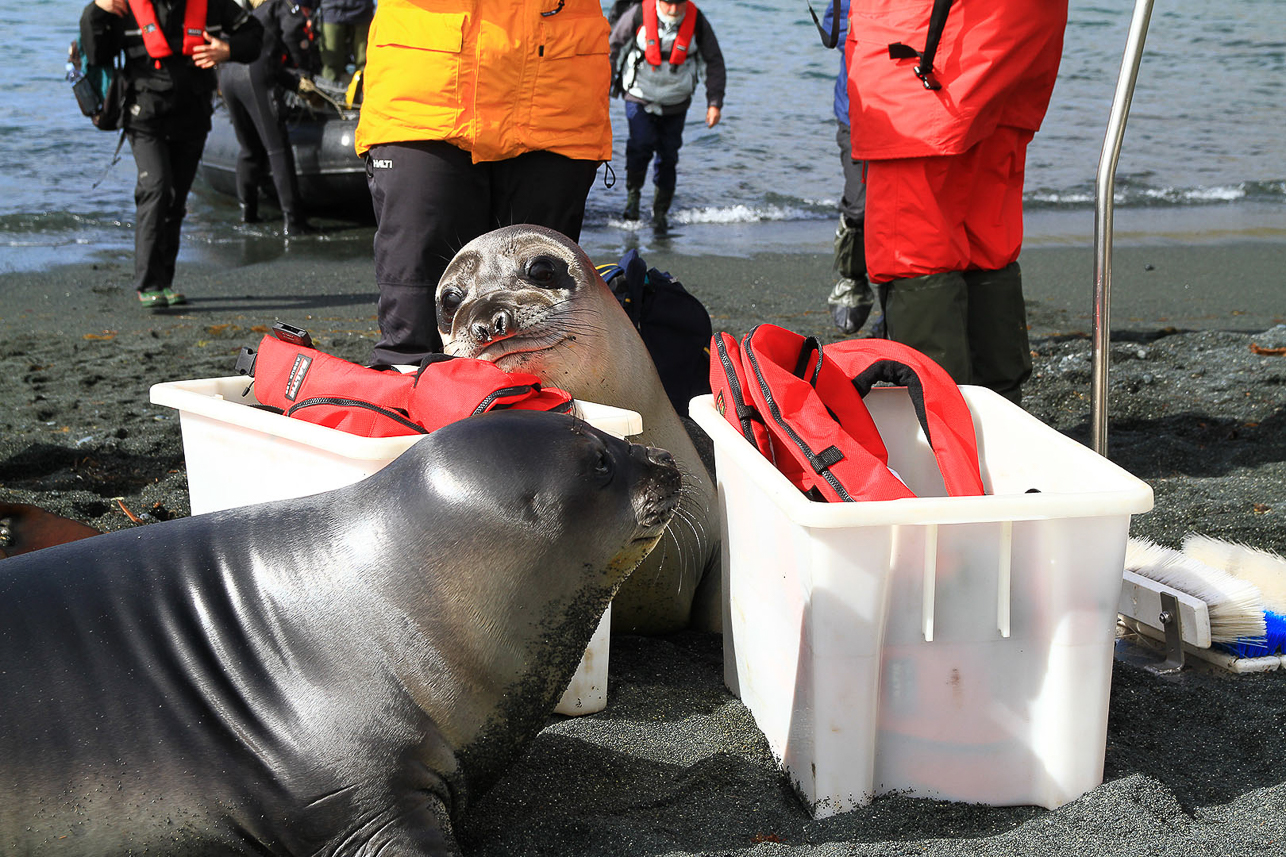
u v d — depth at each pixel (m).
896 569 2.30
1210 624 3.07
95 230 10.10
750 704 2.80
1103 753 2.39
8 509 3.12
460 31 3.90
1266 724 2.78
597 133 4.28
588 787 2.49
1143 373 5.93
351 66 13.00
